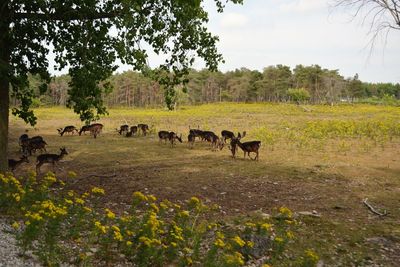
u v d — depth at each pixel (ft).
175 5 31.19
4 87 30.81
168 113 165.58
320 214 26.68
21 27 28.17
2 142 30.71
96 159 50.01
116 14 29.50
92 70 29.96
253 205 29.22
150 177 38.65
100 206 28.17
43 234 18.69
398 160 48.73
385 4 30.35
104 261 17.22
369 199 30.83
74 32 29.45
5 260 15.01
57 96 297.12
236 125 101.09
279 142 65.41
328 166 44.57
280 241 18.34
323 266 18.61
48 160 40.60
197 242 18.53
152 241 16.47
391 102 266.16
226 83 378.94
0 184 25.21
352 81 328.08
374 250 20.47
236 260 15.67
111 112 182.39
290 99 342.64
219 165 45.44
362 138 69.41
